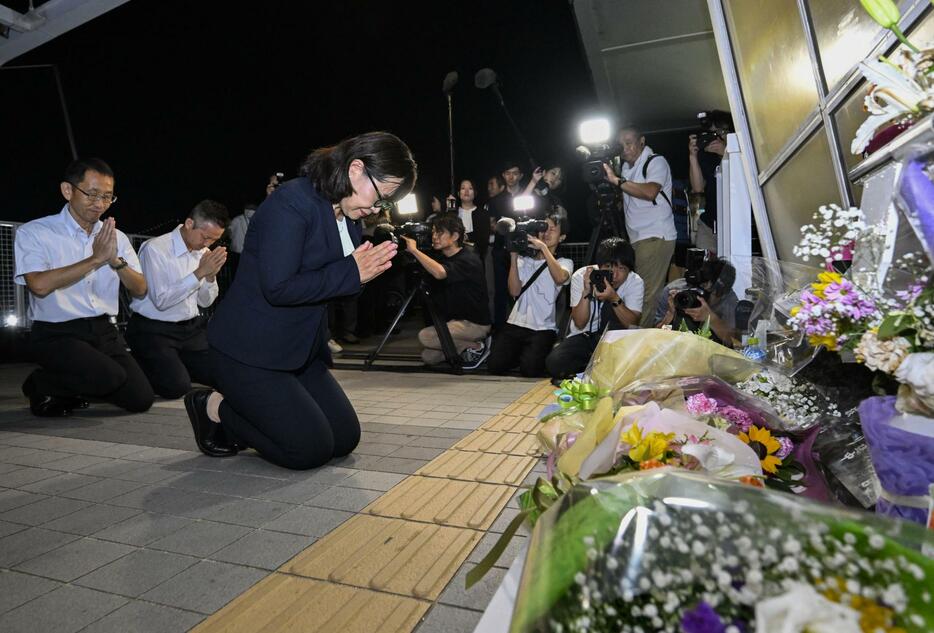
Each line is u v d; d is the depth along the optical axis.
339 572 1.60
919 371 0.83
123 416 3.59
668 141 7.65
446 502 2.10
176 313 4.14
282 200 2.30
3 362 6.44
